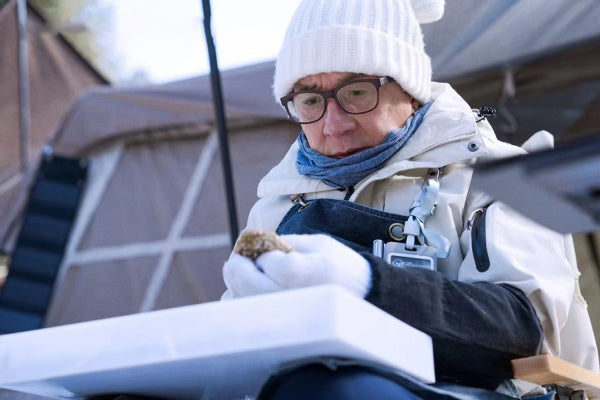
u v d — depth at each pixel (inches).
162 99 259.8
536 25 165.8
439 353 53.6
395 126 74.1
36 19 261.4
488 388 56.7
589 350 67.8
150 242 266.5
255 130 256.2
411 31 77.0
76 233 279.4
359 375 46.4
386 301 51.1
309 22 76.2
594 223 34.7
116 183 276.8
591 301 112.0
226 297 71.0
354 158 72.4
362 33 74.2
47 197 281.7
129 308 264.2
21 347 50.7
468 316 53.7
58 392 56.2
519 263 61.2
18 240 277.1
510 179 32.4
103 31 268.1
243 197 253.8
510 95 176.2
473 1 165.5
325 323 42.4
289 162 79.9
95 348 48.4
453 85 179.6
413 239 65.5
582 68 170.1
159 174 271.9
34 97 277.3
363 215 68.3
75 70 274.5
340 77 74.5
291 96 76.5
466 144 70.6
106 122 275.1
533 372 54.0
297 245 51.0
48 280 275.7
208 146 266.5
